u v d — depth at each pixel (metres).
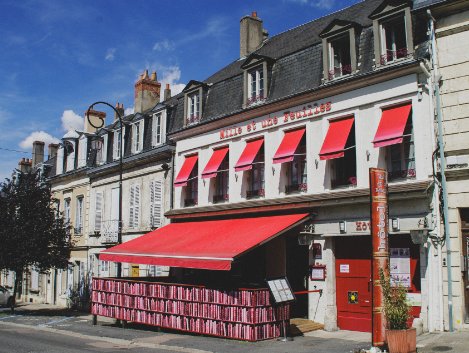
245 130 17.31
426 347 10.18
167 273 20.59
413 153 12.67
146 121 23.64
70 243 25.19
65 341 14.14
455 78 12.20
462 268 11.81
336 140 14.01
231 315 12.85
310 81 15.20
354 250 13.96
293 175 15.77
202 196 19.05
